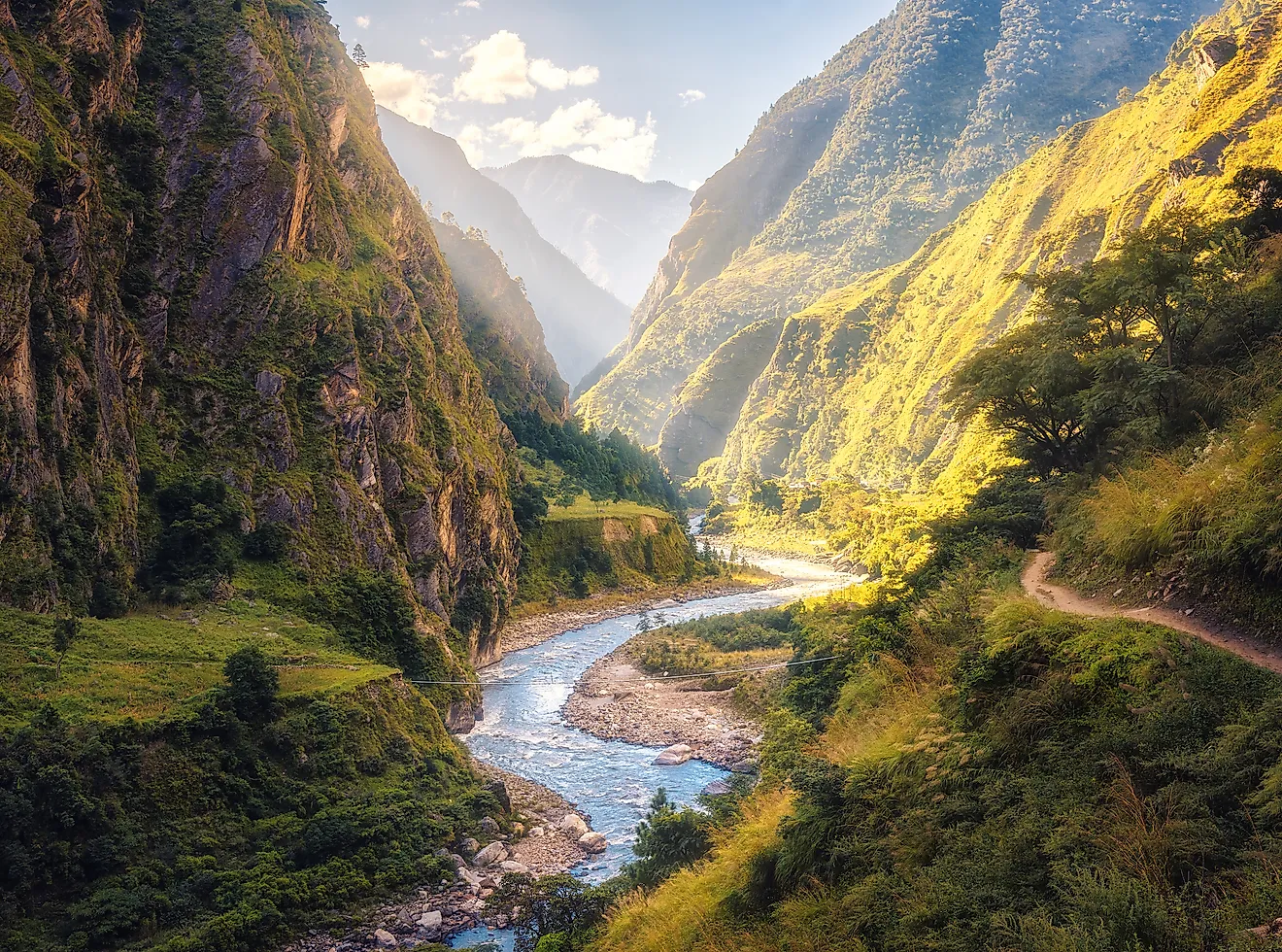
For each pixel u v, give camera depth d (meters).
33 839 38.91
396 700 59.94
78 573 57.12
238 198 86.69
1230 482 19.80
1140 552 22.30
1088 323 46.44
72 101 75.81
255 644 59.59
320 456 80.81
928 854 17.11
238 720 49.00
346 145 135.00
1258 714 13.91
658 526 170.75
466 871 46.62
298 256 93.25
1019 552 35.66
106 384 67.25
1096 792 14.94
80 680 48.12
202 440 74.75
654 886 32.88
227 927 38.41
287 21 134.50
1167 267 39.72
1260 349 35.69
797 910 18.86
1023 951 12.43
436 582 88.25
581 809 57.03
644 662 97.69
